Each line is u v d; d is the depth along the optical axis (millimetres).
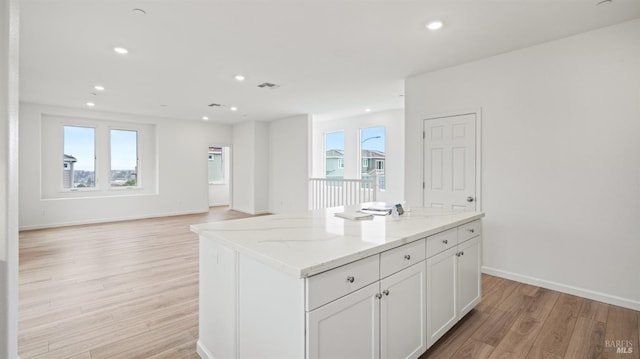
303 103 5934
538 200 3143
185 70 3924
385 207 2824
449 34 2902
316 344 1258
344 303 1374
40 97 5395
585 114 2855
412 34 2896
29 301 2775
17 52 1541
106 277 3385
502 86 3361
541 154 3113
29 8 2408
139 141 7473
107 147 7035
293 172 7504
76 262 3920
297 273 1183
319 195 6992
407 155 4211
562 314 2543
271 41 3049
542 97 3096
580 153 2889
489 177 3473
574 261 2936
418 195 4090
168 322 2418
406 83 4234
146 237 5332
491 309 2629
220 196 10047
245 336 1571
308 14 2535
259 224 2074
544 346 2094
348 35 2920
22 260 4004
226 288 1713
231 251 1654
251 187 8102
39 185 6055
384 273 1597
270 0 2326
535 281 3168
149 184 7660
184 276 3426
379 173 7086
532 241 3186
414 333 1828
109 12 2482
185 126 7969
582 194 2887
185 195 7992
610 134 2732
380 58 3479
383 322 1591
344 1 2340
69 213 6395
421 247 1875
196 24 2699
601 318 2473
